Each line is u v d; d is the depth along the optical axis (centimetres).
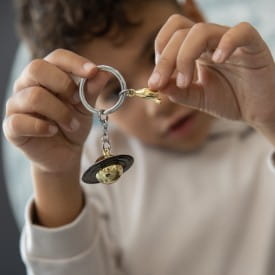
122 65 59
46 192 51
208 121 65
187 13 66
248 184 64
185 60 40
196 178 66
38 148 46
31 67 42
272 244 61
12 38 99
